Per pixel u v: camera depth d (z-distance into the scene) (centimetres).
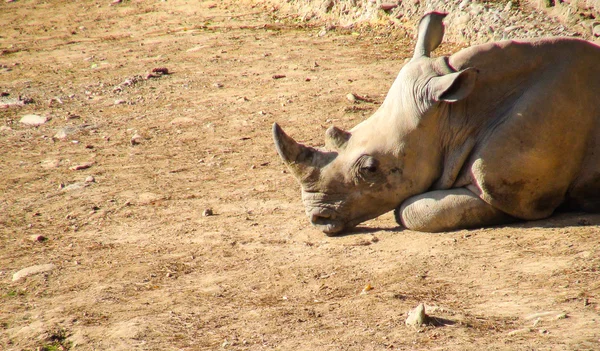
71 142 3884
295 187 3017
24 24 7188
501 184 2219
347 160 2327
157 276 2242
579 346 1503
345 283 2044
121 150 3712
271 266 2230
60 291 2192
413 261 2123
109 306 2047
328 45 5556
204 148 3650
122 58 5691
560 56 2267
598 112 2262
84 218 2850
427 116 2255
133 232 2661
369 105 4094
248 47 5684
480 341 1584
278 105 4238
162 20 6875
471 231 2286
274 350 1681
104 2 7719
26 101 4672
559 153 2222
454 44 5038
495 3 5091
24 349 1850
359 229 2462
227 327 1844
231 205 2861
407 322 1712
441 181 2323
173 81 4931
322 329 1762
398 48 5297
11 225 2822
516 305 1767
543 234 2192
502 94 2269
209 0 7262
